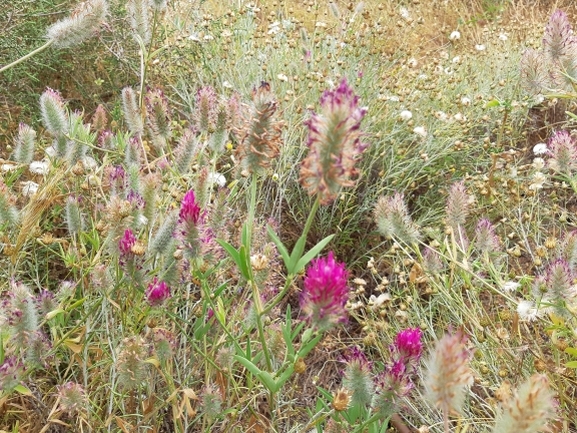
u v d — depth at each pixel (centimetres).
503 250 58
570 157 45
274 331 38
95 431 38
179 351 42
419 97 71
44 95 44
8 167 47
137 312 38
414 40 93
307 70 73
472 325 45
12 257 40
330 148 26
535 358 39
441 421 41
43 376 44
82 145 46
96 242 40
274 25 79
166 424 42
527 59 49
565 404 38
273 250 38
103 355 41
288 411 44
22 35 70
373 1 98
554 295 37
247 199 57
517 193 55
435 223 63
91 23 50
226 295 49
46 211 51
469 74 82
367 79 71
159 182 45
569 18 102
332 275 27
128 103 48
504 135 74
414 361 31
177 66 76
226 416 41
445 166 66
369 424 33
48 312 37
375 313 51
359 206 63
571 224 61
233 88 70
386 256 58
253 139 31
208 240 34
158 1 55
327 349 51
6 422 40
